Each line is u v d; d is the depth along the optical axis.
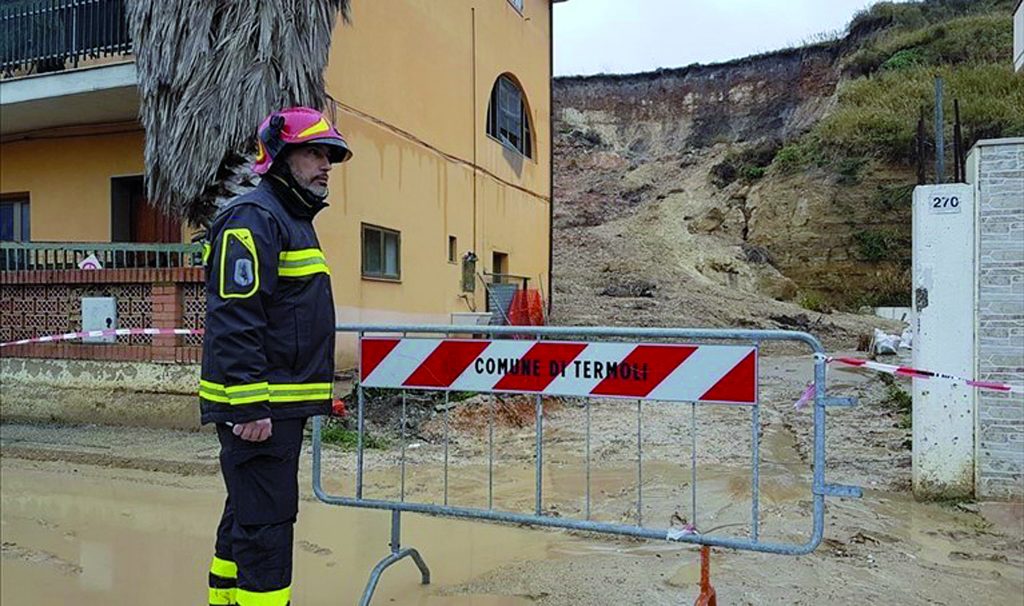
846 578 4.06
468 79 14.14
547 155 18.97
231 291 2.71
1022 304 5.22
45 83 9.20
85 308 8.40
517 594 3.83
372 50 10.61
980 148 5.27
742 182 32.62
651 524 5.14
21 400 8.69
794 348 19.02
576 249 30.22
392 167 11.19
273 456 2.84
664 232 31.70
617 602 3.72
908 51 33.81
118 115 10.11
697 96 40.94
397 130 11.33
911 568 4.23
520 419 9.30
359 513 5.33
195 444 7.33
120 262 9.87
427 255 12.38
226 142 7.15
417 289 11.99
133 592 3.97
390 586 3.98
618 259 28.83
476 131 14.54
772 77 39.28
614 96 42.59
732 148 35.53
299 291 2.93
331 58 9.55
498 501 5.74
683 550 4.54
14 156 11.05
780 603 3.72
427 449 7.66
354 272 10.09
